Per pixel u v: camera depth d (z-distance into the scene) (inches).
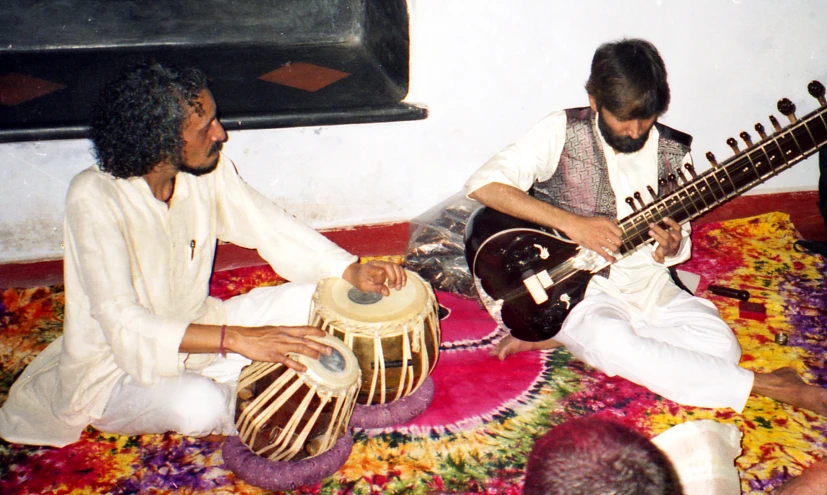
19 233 130.3
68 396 86.4
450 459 92.7
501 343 112.0
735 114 144.0
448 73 132.3
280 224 95.7
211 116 78.9
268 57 162.2
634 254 104.1
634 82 88.3
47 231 131.5
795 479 78.3
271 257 96.1
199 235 88.0
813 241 140.4
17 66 153.9
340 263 94.1
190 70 77.9
